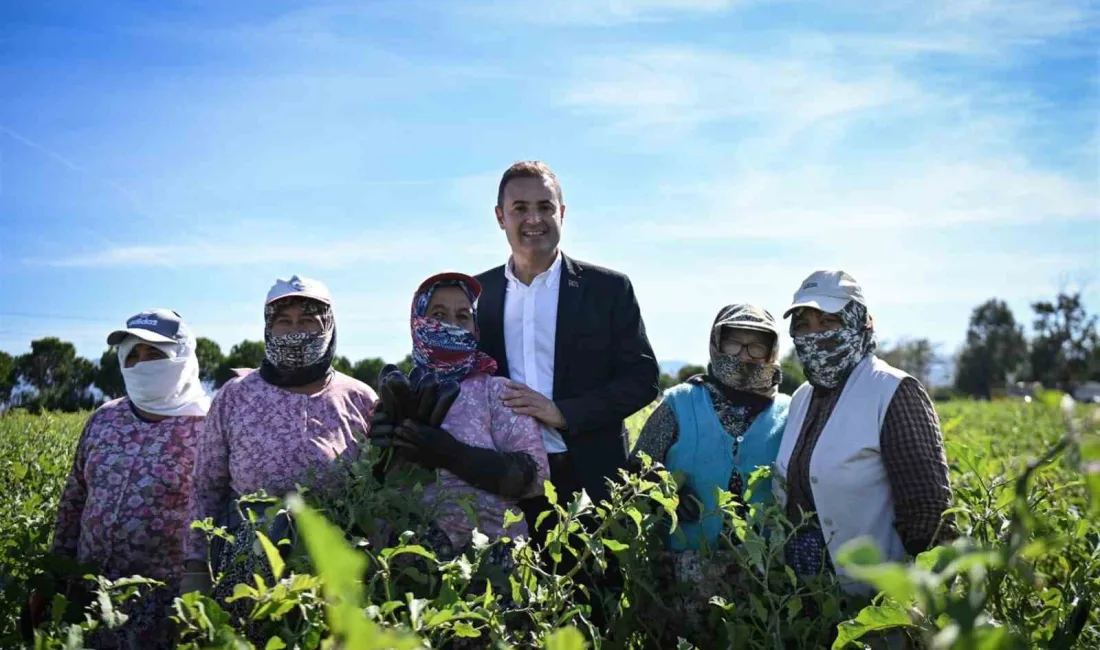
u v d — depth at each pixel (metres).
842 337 3.66
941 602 1.22
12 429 7.18
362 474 3.03
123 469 3.96
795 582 3.04
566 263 4.66
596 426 4.32
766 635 2.96
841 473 3.52
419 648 1.76
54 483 6.11
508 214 4.55
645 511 3.42
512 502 3.63
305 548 2.64
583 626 3.04
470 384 3.87
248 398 3.76
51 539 4.59
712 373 4.34
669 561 3.72
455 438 3.57
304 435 3.63
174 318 4.20
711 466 4.07
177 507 3.98
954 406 20.38
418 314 3.96
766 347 4.20
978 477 3.21
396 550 2.50
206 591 3.37
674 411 4.27
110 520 3.90
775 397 4.32
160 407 4.07
